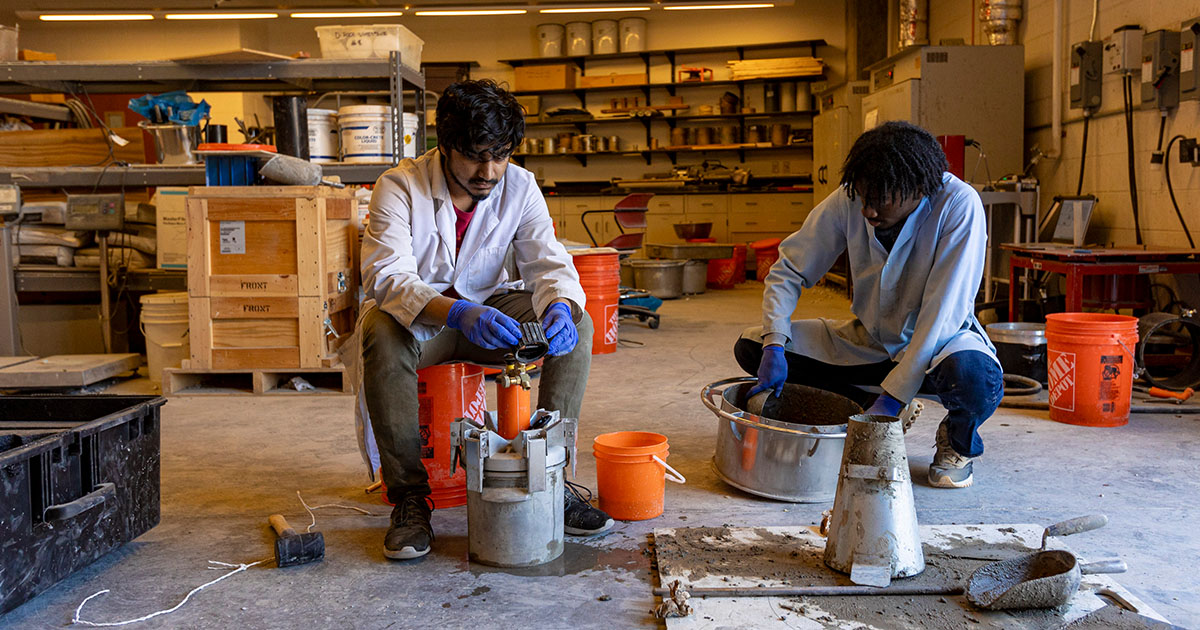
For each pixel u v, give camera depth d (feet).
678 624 4.85
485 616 5.12
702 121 34.24
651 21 33.99
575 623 5.01
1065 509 6.82
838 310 21.63
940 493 7.28
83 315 14.99
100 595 5.49
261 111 33.91
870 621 4.87
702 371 13.66
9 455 4.84
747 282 30.09
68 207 13.92
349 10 28.45
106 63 14.65
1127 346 9.48
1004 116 19.08
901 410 6.95
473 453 5.75
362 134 15.11
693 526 6.56
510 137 6.01
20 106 17.38
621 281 25.35
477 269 7.01
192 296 11.75
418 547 5.94
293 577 5.74
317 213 11.57
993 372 6.87
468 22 34.78
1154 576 5.52
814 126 29.86
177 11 28.12
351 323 13.30
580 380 6.78
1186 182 13.64
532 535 5.80
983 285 17.75
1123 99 15.37
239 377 12.77
